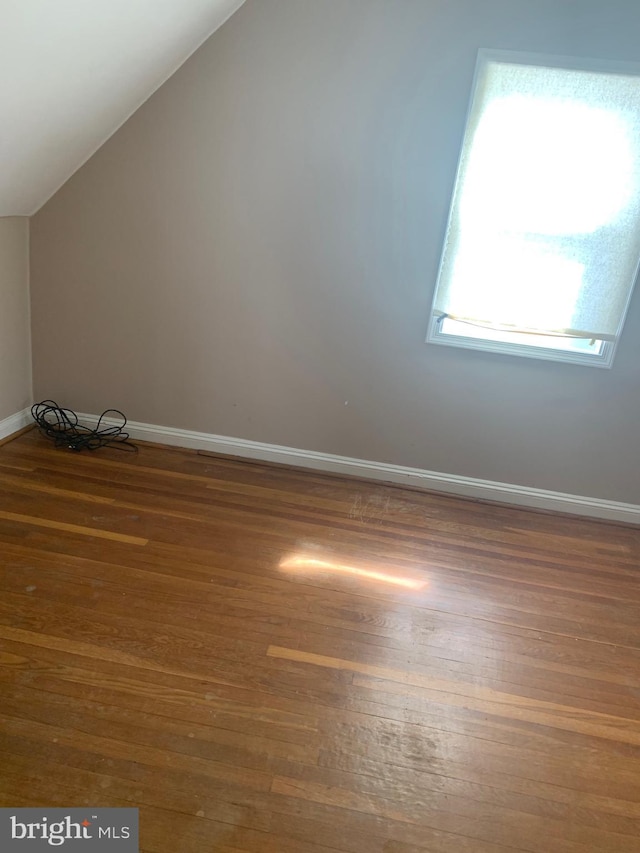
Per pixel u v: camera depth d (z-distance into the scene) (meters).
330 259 2.78
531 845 1.46
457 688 1.88
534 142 2.45
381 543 2.59
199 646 1.92
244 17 2.46
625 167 2.42
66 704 1.67
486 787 1.58
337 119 2.56
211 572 2.28
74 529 2.43
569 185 2.48
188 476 2.96
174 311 2.97
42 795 1.44
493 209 2.57
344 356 2.93
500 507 3.00
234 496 2.83
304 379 3.00
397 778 1.58
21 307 3.02
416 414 2.98
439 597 2.28
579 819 1.53
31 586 2.09
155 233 2.84
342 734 1.69
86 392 3.20
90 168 2.77
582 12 2.28
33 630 1.90
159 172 2.74
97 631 1.93
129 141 2.70
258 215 2.75
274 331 2.94
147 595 2.12
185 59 2.54
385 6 2.38
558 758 1.68
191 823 1.42
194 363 3.06
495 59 2.36
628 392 2.76
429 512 2.88
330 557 2.45
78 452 3.06
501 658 2.02
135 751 1.57
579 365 2.74
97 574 2.19
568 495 2.98
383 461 3.10
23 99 1.97
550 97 2.38
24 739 1.57
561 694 1.90
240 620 2.05
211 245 2.83
